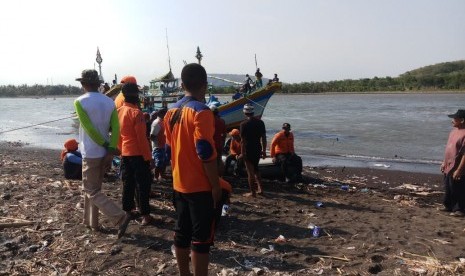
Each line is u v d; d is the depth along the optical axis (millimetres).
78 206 7652
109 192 9094
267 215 7703
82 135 6121
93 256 5551
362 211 8281
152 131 10414
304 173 13367
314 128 28969
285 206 8492
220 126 7621
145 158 6500
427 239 6465
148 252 5703
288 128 11406
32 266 5246
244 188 10320
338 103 66312
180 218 4195
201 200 3994
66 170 10352
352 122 33125
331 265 5371
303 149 19672
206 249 4055
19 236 6133
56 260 5426
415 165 15375
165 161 10516
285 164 11227
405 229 7012
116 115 6113
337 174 13461
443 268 5293
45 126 34469
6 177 10492
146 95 23109
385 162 16062
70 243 5961
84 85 6020
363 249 5977
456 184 8258
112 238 6152
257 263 5422
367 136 24297
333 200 9234
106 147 6035
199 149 3807
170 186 9938
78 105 5883
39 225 6613
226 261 5465
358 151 19000
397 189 11203
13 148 20844
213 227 4105
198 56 19766
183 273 4336
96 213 6387
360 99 80875
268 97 21406
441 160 16531
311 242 6273
